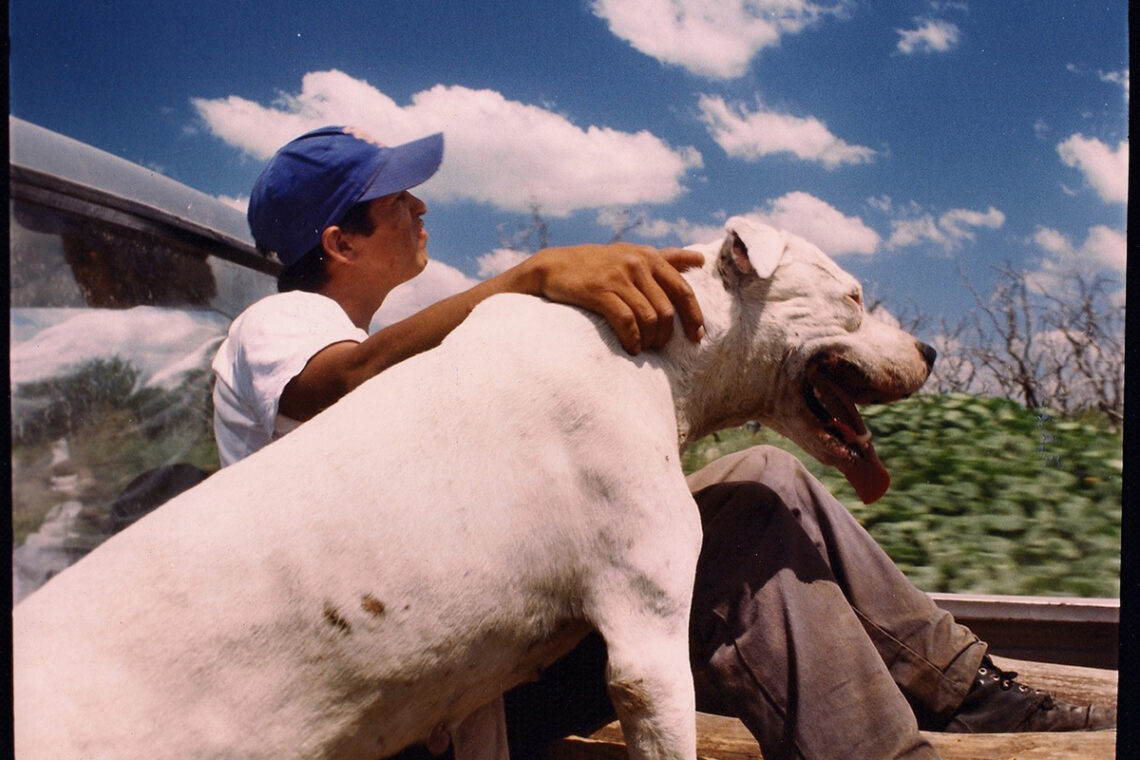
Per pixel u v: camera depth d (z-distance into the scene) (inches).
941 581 166.6
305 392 93.6
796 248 96.8
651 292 87.8
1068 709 102.5
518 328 86.4
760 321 94.3
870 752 86.4
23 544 97.6
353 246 110.4
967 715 100.7
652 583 81.3
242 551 73.4
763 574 90.4
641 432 84.6
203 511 75.3
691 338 91.0
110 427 107.5
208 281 125.1
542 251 91.2
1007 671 103.9
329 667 74.2
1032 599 128.0
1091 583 162.2
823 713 87.0
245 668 72.1
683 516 83.9
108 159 109.3
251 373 95.7
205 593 72.2
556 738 101.7
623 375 86.9
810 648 88.3
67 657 69.6
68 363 102.7
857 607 99.7
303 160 108.4
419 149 110.7
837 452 97.3
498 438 80.5
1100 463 197.2
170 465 115.6
